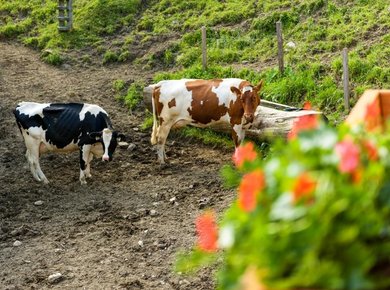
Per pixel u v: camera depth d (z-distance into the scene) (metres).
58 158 14.84
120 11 22.62
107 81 18.98
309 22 19.08
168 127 14.21
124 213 11.68
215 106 13.77
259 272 2.45
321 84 16.09
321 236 2.38
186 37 20.19
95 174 13.97
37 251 10.15
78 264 9.62
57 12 23.47
